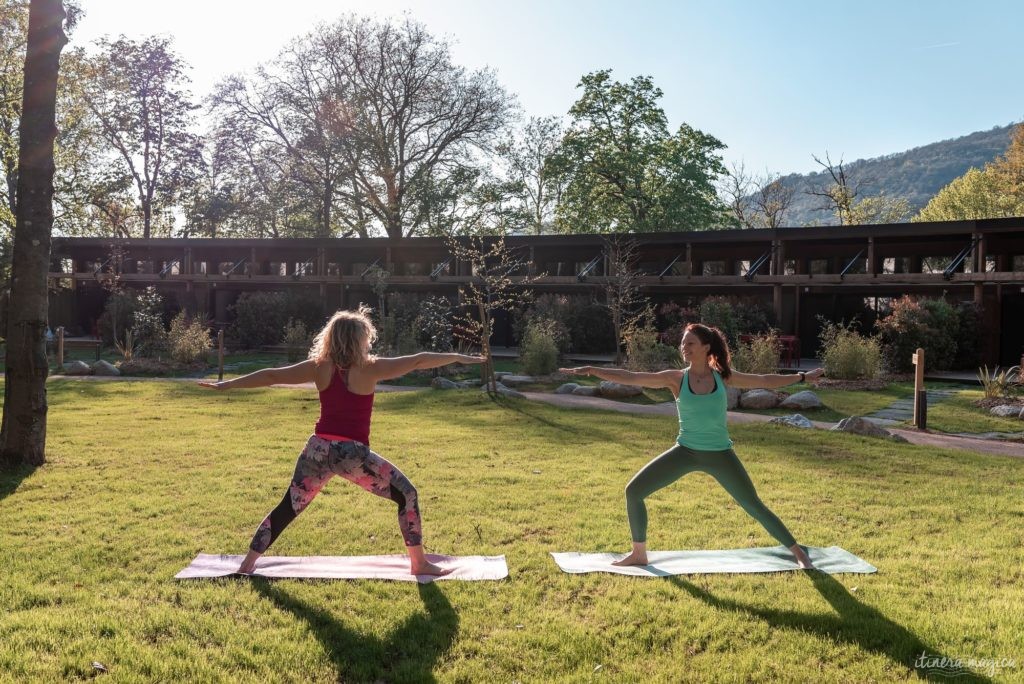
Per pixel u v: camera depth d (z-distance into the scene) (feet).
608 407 43.75
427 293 97.86
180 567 14.71
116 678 10.16
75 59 78.02
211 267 107.34
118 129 129.08
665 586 13.92
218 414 38.65
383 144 122.11
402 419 37.24
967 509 20.02
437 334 68.03
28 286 24.53
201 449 27.94
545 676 10.46
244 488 21.61
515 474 24.09
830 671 10.61
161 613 12.27
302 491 14.06
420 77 120.47
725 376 15.05
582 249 91.71
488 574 14.47
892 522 18.76
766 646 11.37
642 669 10.68
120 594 13.26
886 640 11.58
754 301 78.48
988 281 66.08
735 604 13.04
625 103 119.55
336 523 18.15
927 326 62.59
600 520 18.61
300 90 119.96
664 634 11.79
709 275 81.87
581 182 121.39
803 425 35.55
